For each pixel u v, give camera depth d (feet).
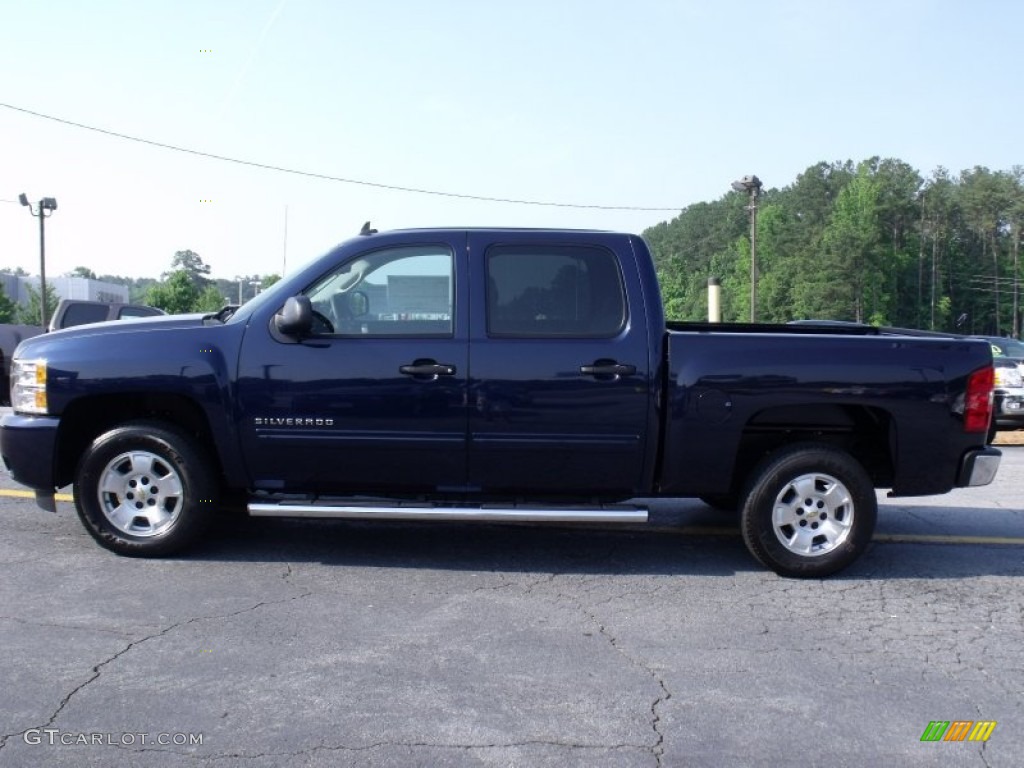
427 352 17.42
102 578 16.93
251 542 19.67
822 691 12.74
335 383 17.42
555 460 17.60
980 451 17.89
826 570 17.92
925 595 17.25
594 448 17.51
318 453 17.67
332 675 12.86
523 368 17.33
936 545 21.08
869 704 12.35
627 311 17.65
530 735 11.25
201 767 10.31
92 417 18.78
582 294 17.74
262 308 17.88
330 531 20.83
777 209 375.45
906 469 17.84
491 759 10.64
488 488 17.88
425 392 17.37
